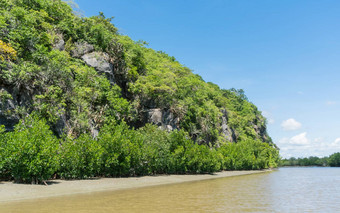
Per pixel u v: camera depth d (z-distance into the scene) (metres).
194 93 73.06
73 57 44.12
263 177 46.47
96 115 38.22
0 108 24.80
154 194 18.53
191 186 25.75
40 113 28.44
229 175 50.22
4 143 20.55
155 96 54.22
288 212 12.20
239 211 12.08
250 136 110.19
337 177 49.16
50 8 45.44
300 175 58.00
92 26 50.62
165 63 74.75
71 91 35.31
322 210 12.88
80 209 12.00
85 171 26.48
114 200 15.24
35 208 12.20
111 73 46.78
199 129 65.75
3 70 26.52
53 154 21.70
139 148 33.53
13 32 30.84
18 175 20.16
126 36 64.69
